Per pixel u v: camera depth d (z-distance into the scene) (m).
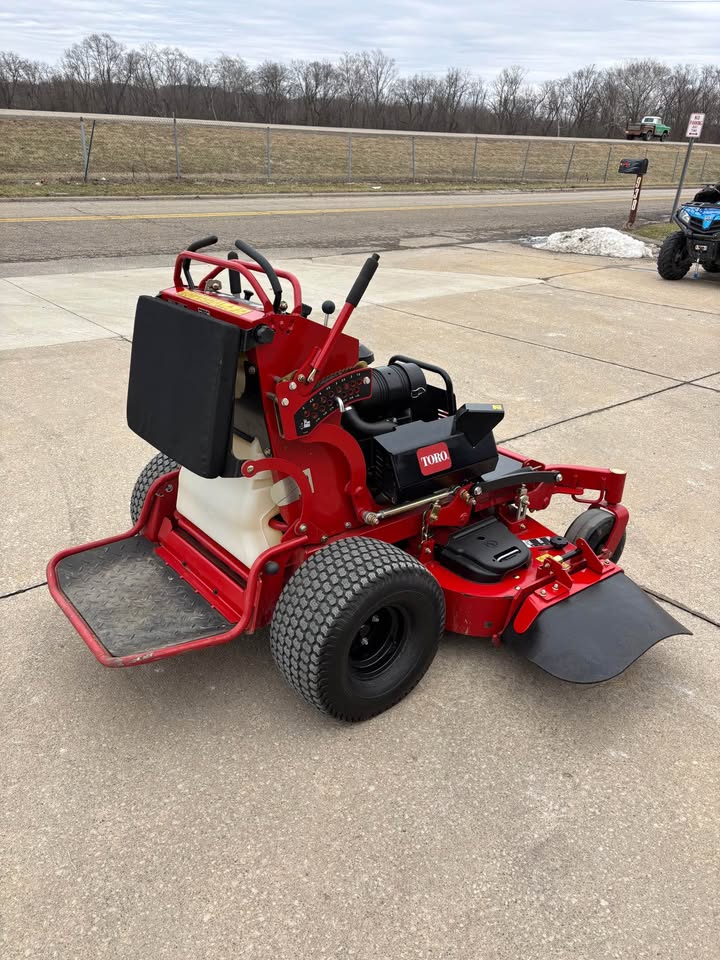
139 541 3.42
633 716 3.02
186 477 3.19
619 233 15.02
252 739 2.81
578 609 3.12
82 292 9.16
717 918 2.24
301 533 2.87
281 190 21.48
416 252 13.77
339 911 2.21
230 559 3.01
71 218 14.71
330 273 11.09
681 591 3.85
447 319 8.95
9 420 5.44
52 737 2.79
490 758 2.78
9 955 2.05
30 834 2.41
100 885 2.25
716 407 6.44
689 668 3.31
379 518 3.00
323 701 2.69
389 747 2.80
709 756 2.84
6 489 4.48
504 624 3.17
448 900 2.25
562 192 28.02
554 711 3.02
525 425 5.88
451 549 3.25
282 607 2.66
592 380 6.98
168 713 2.92
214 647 3.29
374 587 2.61
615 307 10.06
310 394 2.63
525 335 8.41
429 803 2.58
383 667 2.92
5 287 9.23
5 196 16.80
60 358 6.74
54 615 3.45
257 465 2.65
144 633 2.79
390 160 30.64
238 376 2.59
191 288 2.94
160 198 18.62
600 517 3.56
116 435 5.28
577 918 2.22
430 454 3.08
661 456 5.44
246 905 2.21
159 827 2.45
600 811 2.58
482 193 25.52
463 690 3.11
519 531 3.60
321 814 2.52
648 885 2.33
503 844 2.44
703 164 41.12
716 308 10.26
